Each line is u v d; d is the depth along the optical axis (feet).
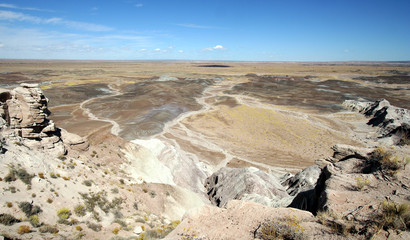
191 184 80.38
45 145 51.06
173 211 56.24
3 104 49.29
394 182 29.01
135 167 67.77
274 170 104.37
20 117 50.03
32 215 32.81
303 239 20.86
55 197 38.45
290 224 23.63
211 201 75.25
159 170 74.33
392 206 21.89
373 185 29.73
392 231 19.88
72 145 58.59
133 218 43.52
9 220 29.60
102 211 41.81
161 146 89.51
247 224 26.43
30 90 51.83
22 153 43.01
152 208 52.26
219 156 117.39
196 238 25.46
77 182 45.55
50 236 30.50
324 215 24.53
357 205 25.76
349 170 37.60
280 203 50.80
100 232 35.99
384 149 38.63
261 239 22.57
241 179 72.49
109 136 75.87
